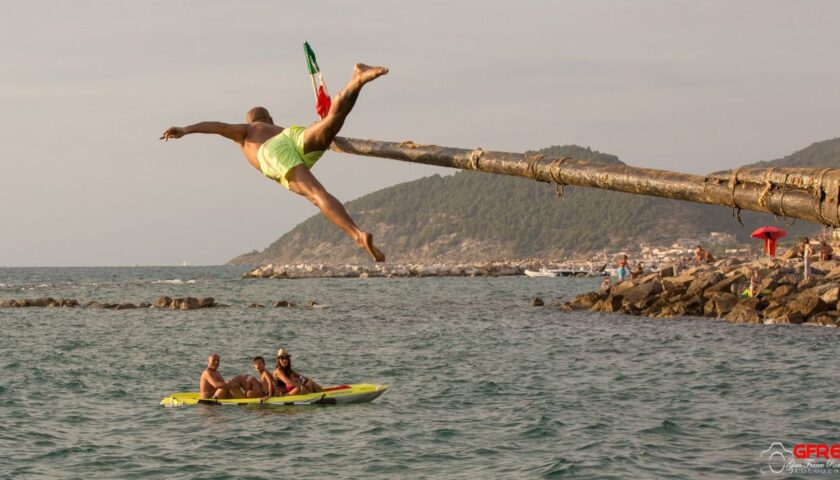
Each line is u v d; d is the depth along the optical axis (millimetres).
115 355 36438
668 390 24875
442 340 41188
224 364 33656
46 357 35531
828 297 47125
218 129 5246
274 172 5105
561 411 21672
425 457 17156
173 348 39219
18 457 17453
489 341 40281
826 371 27906
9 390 26078
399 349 37594
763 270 54500
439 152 5375
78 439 19109
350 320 55125
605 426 19781
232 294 96688
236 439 19000
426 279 142125
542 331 44938
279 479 15711
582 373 28844
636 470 15836
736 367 29391
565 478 15367
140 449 18156
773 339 38188
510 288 105938
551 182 5129
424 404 23062
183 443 18703
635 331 43688
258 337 44094
